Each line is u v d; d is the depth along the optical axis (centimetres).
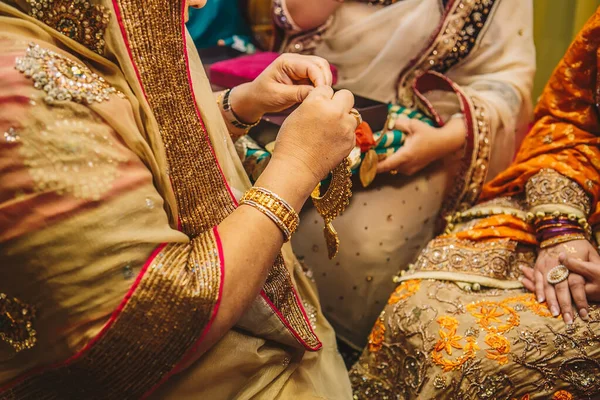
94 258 69
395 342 116
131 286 70
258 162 120
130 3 77
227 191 89
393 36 144
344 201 98
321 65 100
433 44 144
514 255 120
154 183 80
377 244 145
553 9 172
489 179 155
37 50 70
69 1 74
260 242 77
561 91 128
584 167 123
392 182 146
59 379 76
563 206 118
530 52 152
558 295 108
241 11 165
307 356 101
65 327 71
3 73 67
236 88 112
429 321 111
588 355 100
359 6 144
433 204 152
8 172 66
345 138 84
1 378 77
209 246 75
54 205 67
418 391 107
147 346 72
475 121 143
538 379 101
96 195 69
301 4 143
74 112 70
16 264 69
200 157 86
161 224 76
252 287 77
